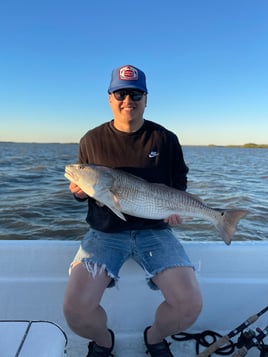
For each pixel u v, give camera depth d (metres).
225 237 2.62
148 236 2.53
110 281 2.30
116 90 2.57
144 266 2.40
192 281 2.21
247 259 2.67
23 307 2.60
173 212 2.60
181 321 2.17
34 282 2.57
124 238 2.50
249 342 2.19
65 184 14.62
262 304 2.69
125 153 2.66
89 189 2.50
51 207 10.10
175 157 2.83
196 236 7.31
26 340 1.59
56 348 1.57
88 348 2.38
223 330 2.71
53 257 2.58
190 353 2.47
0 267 2.57
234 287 2.66
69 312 2.10
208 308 2.68
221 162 32.44
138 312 2.65
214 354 2.46
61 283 2.58
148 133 2.70
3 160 28.22
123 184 2.47
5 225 8.38
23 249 2.57
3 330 1.64
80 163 2.69
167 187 2.61
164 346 2.34
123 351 2.47
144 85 2.62
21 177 16.56
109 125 2.76
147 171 2.64
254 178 17.52
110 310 2.64
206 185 14.36
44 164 24.91
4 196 11.72
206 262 2.66
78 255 2.37
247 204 10.62
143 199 2.52
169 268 2.26
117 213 2.43
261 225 8.38
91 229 2.64
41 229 8.09
